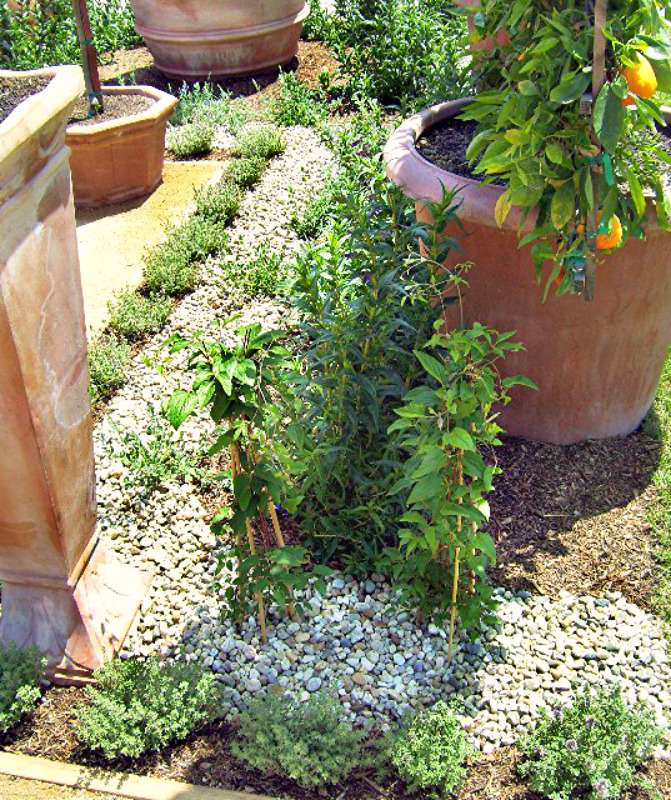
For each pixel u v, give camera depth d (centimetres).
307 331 314
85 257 518
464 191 328
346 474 322
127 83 771
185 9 725
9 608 289
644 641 296
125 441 366
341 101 688
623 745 254
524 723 272
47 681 286
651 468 363
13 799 255
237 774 260
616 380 359
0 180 210
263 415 257
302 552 276
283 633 298
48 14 629
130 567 316
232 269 490
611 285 329
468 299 357
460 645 294
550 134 279
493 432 262
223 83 765
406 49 683
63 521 267
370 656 291
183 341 250
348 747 258
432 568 284
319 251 321
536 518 342
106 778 259
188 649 296
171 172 614
